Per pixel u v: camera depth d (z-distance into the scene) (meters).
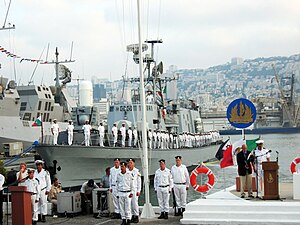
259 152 15.76
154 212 16.77
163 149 35.25
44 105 43.56
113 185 15.93
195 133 45.97
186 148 39.84
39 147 29.00
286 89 168.12
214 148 48.97
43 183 15.95
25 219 13.69
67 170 29.67
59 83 50.59
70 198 16.73
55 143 29.36
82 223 15.30
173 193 16.64
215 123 115.19
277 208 13.88
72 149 29.33
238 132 123.31
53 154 28.88
